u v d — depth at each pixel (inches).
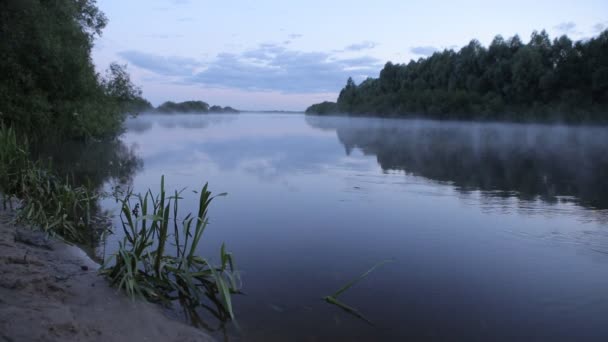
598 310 104.0
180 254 137.2
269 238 159.3
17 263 110.3
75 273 111.0
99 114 620.7
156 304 101.8
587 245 151.2
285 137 796.0
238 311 102.9
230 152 480.1
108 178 290.2
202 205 119.0
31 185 195.3
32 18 523.2
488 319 100.0
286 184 272.4
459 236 163.0
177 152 475.5
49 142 544.7
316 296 111.6
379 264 124.3
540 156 489.1
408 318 100.3
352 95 3339.1
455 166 377.7
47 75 534.9
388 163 391.2
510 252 145.0
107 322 85.1
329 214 196.1
